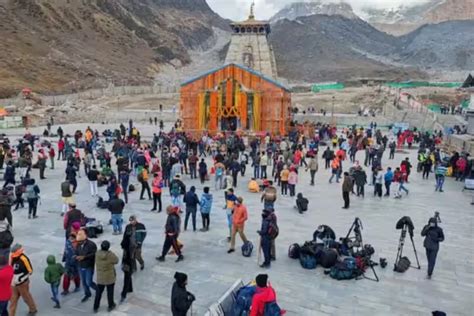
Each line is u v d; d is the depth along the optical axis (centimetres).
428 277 1376
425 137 4328
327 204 2220
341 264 1355
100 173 2608
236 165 2558
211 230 1775
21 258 1089
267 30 8262
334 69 17700
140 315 1125
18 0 14262
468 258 1548
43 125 6122
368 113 7069
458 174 2952
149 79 13825
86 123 6694
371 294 1257
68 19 15362
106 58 14250
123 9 18900
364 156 3819
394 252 1575
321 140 4638
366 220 1945
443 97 8894
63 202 1908
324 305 1186
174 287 1003
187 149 3272
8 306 1117
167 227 1441
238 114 4547
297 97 9112
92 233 1641
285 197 2344
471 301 1232
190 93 4638
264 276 983
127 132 4938
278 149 3316
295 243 1552
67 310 1145
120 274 1365
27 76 10312
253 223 1873
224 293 1148
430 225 1380
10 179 2162
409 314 1154
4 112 6291
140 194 2341
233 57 8150
